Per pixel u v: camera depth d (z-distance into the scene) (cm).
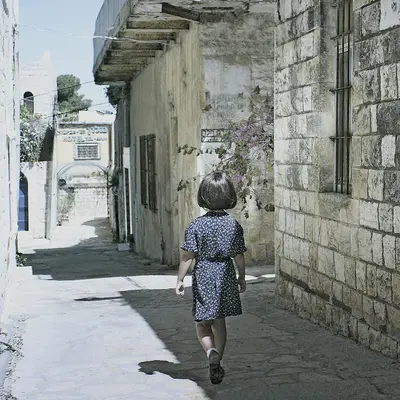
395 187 546
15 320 774
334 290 670
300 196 754
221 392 491
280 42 808
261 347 623
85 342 661
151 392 495
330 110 706
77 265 1694
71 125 4019
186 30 1278
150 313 807
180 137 1358
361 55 602
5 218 872
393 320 554
